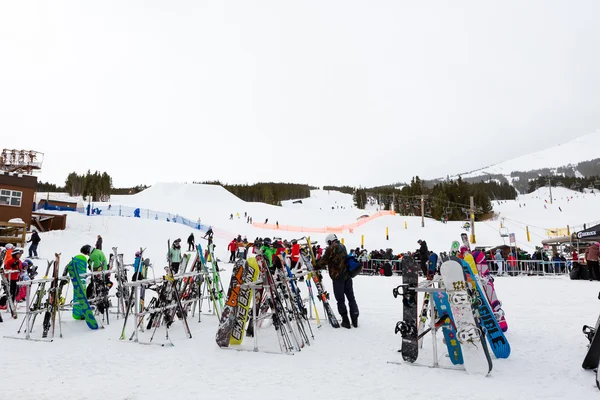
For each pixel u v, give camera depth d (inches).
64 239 914.1
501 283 568.7
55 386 156.8
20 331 261.4
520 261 784.3
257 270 225.9
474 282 194.4
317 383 157.0
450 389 147.6
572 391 142.3
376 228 1811.0
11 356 201.8
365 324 272.1
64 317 305.6
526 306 333.1
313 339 231.9
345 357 193.2
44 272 586.2
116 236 1034.7
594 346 162.4
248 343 225.8
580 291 431.5
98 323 275.3
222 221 1852.9
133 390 151.6
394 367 176.1
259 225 1797.5
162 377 166.9
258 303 255.6
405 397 140.9
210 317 312.5
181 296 284.5
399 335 237.1
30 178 990.4
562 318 273.4
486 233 1740.9
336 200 4704.7
